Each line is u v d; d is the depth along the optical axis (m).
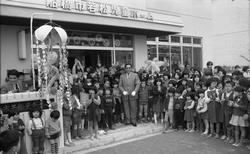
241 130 6.16
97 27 8.95
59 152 5.75
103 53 10.02
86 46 9.50
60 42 5.81
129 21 9.15
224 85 7.23
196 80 8.01
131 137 7.28
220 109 6.79
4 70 7.60
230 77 7.44
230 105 6.31
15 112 5.07
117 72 8.73
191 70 9.33
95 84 7.31
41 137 5.31
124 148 6.32
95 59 9.77
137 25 9.41
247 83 6.26
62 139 5.82
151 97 8.26
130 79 7.88
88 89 6.95
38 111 5.30
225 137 6.76
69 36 9.05
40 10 6.99
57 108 5.66
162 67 11.55
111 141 6.85
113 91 7.86
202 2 15.89
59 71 5.79
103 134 7.10
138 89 7.90
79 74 7.91
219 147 6.11
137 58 11.16
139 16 9.44
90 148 6.42
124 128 7.67
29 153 5.29
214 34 16.61
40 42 5.91
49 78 5.74
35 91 5.62
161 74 9.43
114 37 10.42
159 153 5.84
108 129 7.46
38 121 5.31
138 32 10.68
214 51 16.62
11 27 7.75
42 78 5.52
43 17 7.02
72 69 8.48
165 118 7.93
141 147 6.34
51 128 5.44
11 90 6.31
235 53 15.92
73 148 6.16
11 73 6.52
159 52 13.26
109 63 10.20
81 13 7.82
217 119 6.84
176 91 7.80
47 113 5.56
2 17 6.66
